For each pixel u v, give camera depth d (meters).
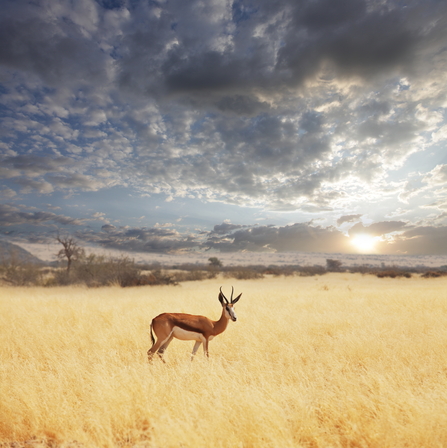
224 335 8.03
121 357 6.52
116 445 3.39
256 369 5.48
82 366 5.49
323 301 14.12
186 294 18.31
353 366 5.78
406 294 16.25
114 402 3.93
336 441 3.43
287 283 32.91
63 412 3.80
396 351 6.32
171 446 3.20
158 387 4.46
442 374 5.23
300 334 7.82
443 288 21.06
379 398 4.07
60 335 7.80
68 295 19.16
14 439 3.62
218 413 3.58
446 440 3.32
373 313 10.83
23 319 9.62
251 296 17.11
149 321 9.46
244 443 3.30
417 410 3.63
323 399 4.21
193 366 5.46
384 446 3.30
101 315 10.29
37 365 5.75
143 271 36.69
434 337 7.09
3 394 4.07
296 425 3.60
